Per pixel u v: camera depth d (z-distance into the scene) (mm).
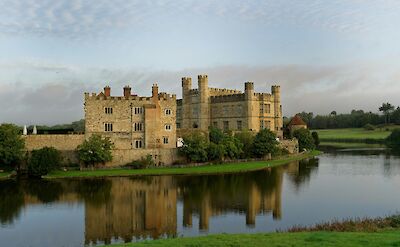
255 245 32000
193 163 102750
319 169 100438
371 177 87312
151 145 107500
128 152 98812
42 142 98062
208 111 146250
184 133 117438
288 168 102375
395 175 89750
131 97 107000
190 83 151375
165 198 65938
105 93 105562
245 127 134625
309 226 46750
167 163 101688
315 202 62594
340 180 83500
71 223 51812
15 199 65375
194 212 57000
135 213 56781
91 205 61375
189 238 35844
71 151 97375
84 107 103625
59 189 73188
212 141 110688
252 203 62156
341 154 142625
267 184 78625
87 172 90812
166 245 33062
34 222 52312
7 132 89500
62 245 43312
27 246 43094
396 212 55219
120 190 72250
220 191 71500
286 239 33719
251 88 134500
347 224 44438
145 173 89812
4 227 50156
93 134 99562
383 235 34438
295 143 137125
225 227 49000
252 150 116938
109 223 51812
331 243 31703
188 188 74125
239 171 96000
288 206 59969
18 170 90625
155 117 107938
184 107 150875
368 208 58406
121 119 106438
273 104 144875
